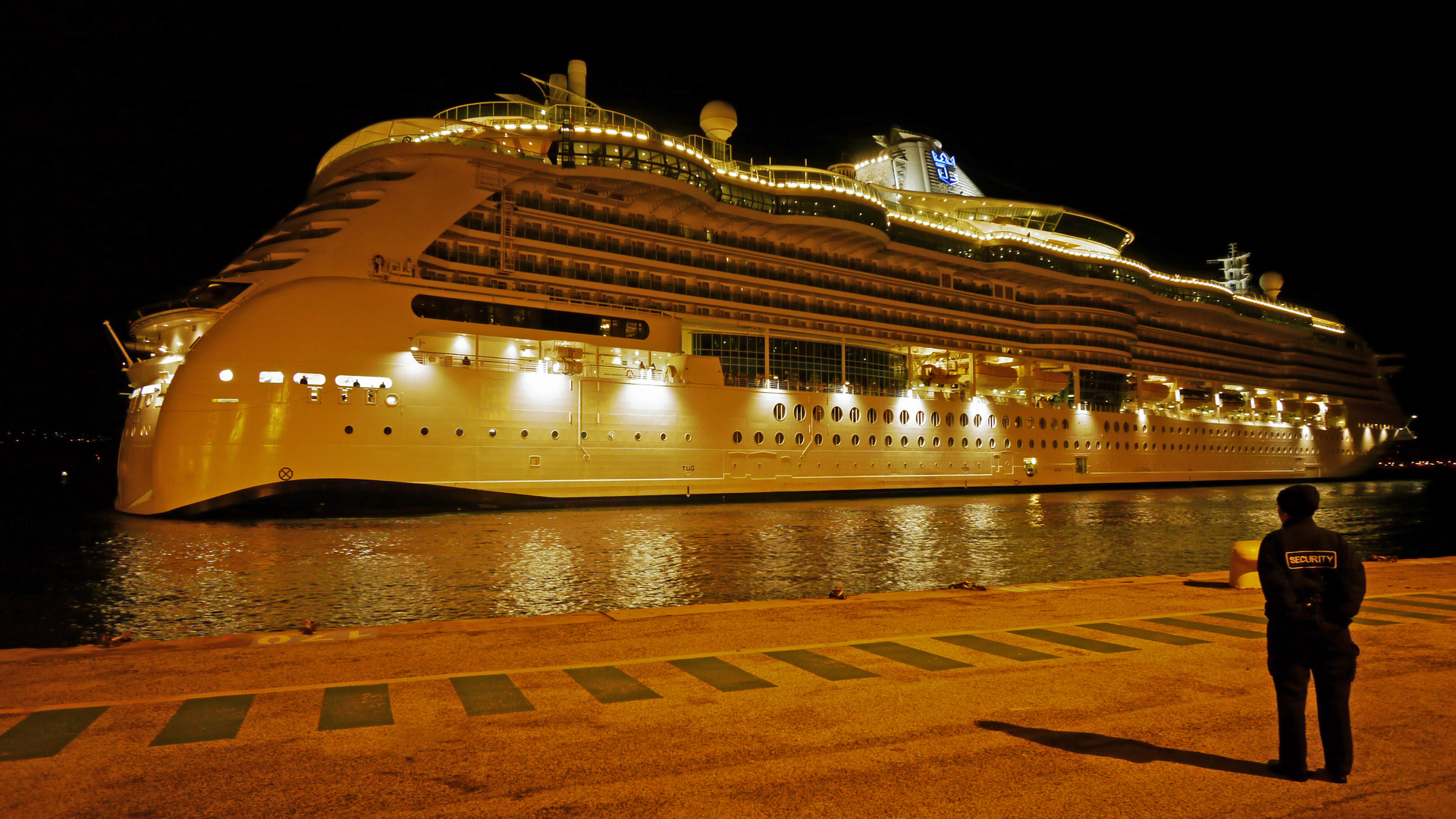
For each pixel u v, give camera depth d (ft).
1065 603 36.42
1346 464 263.70
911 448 155.94
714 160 137.39
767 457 135.95
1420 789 15.83
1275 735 18.95
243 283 103.96
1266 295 265.75
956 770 16.56
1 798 14.97
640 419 121.29
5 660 25.31
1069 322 186.39
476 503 107.45
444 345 108.06
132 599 51.37
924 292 165.89
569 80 126.31
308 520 96.58
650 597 51.72
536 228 119.85
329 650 26.73
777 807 14.74
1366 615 34.32
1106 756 17.46
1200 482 213.87
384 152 106.22
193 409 95.30
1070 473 183.21
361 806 14.73
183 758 16.96
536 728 18.95
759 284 141.28
